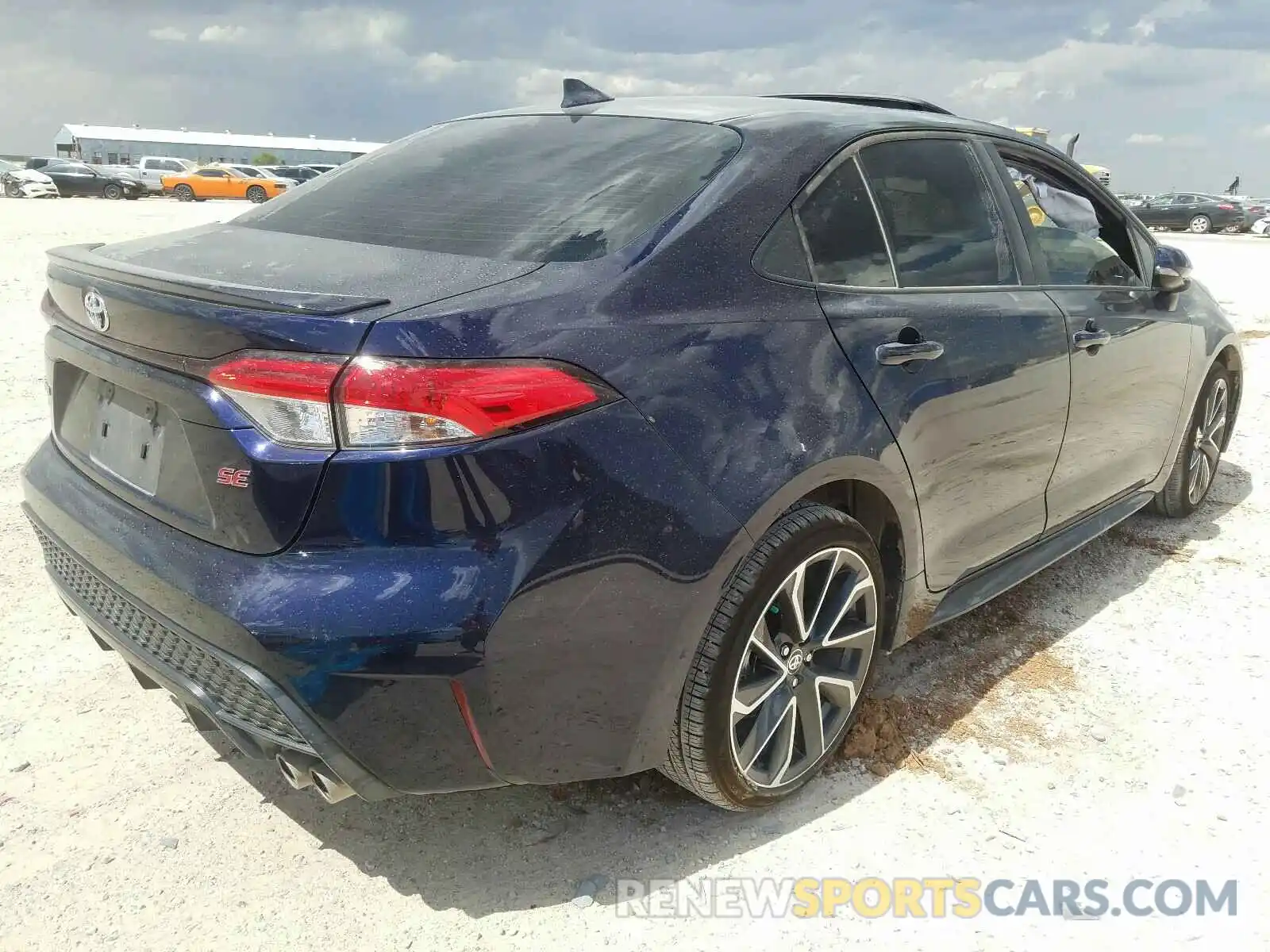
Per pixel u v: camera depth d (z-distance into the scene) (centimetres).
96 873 219
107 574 211
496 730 187
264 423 179
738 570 211
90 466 231
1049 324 299
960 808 245
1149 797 250
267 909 211
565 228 220
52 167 3603
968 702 291
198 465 190
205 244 236
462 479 176
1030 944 205
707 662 209
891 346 244
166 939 202
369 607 176
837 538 232
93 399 232
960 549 283
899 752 264
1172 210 3344
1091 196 350
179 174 3922
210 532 191
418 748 186
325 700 179
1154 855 230
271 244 230
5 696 285
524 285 197
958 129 299
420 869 223
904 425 244
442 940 204
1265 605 356
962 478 272
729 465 204
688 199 227
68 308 225
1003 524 301
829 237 245
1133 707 290
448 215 235
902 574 260
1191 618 346
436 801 246
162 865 223
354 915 210
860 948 203
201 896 214
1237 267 1661
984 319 276
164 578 193
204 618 186
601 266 206
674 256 214
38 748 262
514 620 180
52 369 248
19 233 1617
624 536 190
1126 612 350
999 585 308
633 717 202
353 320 176
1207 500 464
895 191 268
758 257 227
